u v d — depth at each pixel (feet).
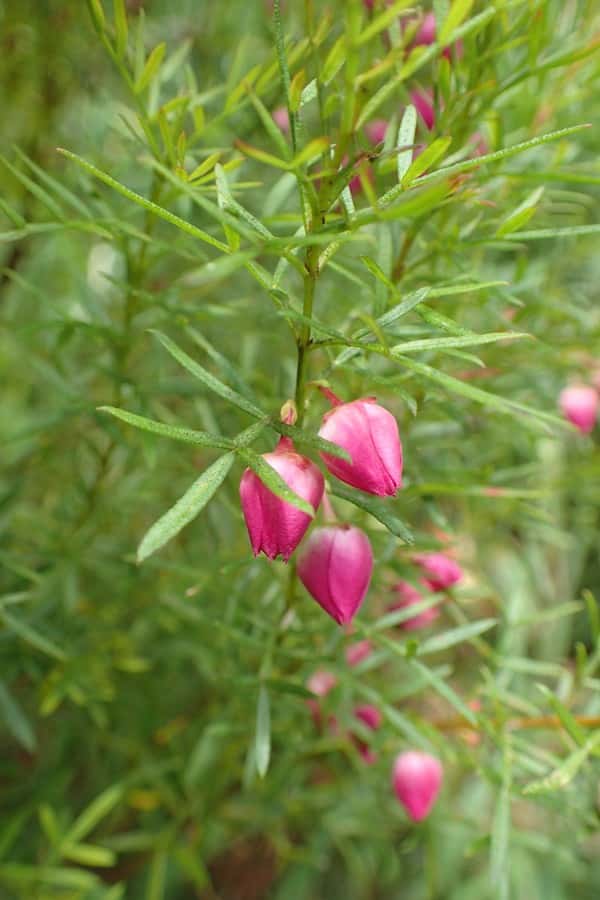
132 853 0.79
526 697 0.69
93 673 0.65
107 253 0.74
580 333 0.62
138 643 0.69
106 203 0.52
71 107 0.73
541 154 0.59
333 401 0.40
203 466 0.64
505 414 0.56
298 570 0.43
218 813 0.68
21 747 0.76
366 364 0.49
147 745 0.72
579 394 0.62
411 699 0.68
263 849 0.82
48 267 0.74
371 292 0.45
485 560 0.76
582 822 0.56
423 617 0.59
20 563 0.62
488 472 0.55
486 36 0.47
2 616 0.57
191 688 0.75
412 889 0.83
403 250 0.49
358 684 0.55
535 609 0.80
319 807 0.71
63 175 0.68
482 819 0.78
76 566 0.63
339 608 0.43
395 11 0.33
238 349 0.67
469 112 0.48
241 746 0.64
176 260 0.65
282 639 0.53
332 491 0.40
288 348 0.63
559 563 0.85
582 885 0.80
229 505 0.53
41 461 0.68
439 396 0.48
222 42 0.70
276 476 0.35
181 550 0.68
